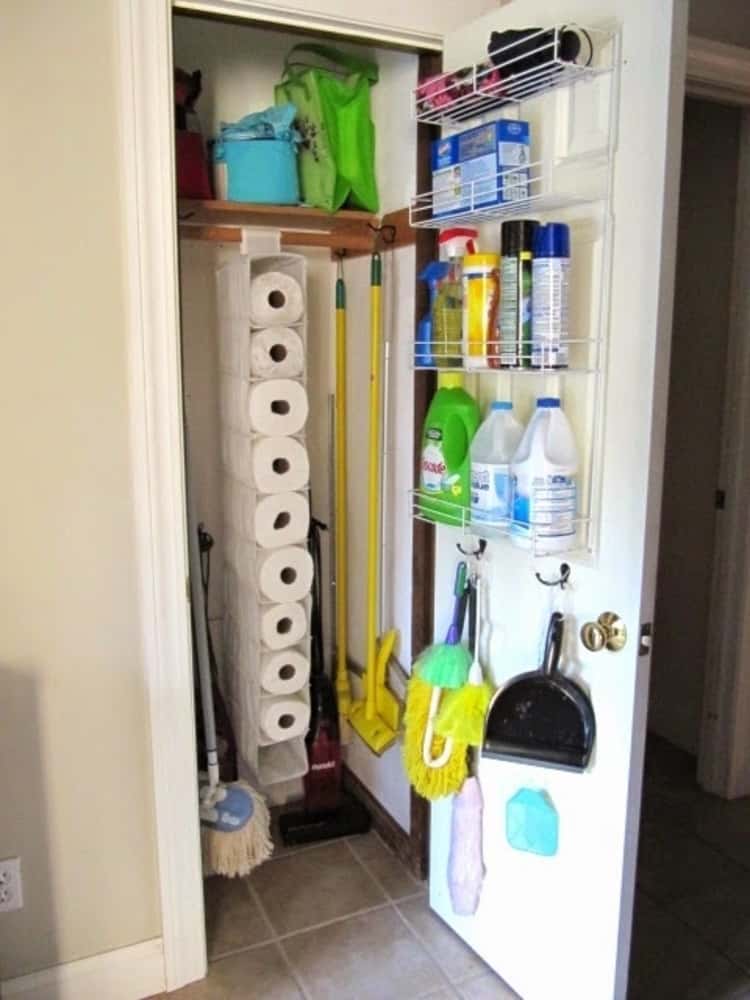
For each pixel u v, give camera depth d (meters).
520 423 1.57
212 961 1.82
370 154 2.04
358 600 2.34
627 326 1.31
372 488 2.11
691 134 2.45
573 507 1.42
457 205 1.54
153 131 1.47
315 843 2.24
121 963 1.70
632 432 1.32
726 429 2.31
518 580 1.62
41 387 1.48
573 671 1.49
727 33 2.00
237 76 2.09
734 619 2.34
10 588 1.51
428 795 1.78
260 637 1.98
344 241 2.06
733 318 2.27
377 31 1.64
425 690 1.78
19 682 1.54
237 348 1.94
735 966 1.81
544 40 1.32
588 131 1.36
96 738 1.62
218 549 2.26
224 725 2.12
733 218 2.36
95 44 1.42
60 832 1.62
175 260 1.53
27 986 1.63
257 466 1.91
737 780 2.43
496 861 1.73
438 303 1.65
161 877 1.70
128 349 1.53
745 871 2.12
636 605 1.35
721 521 2.35
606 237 1.33
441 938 1.89
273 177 1.92
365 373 2.19
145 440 1.55
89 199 1.46
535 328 1.37
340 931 1.91
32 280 1.45
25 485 1.49
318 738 2.28
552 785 1.56
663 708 2.78
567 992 1.56
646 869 2.13
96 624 1.59
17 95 1.39
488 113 1.57
